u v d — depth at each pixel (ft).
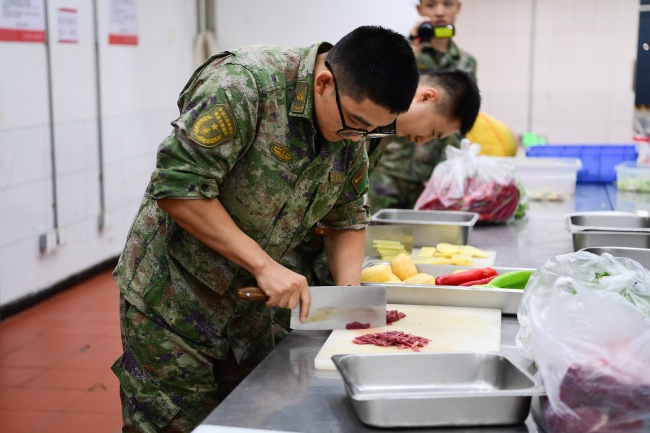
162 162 5.36
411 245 8.54
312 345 5.73
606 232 8.30
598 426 4.13
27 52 14.97
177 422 6.16
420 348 5.52
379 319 5.93
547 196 12.42
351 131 5.54
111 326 14.35
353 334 5.82
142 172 19.88
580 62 20.84
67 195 16.53
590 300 4.34
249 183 5.79
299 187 5.93
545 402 4.23
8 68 14.44
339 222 6.81
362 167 6.49
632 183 12.98
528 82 21.27
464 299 6.58
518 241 9.46
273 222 6.03
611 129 21.09
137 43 19.19
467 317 6.30
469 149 10.61
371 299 5.89
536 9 20.72
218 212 5.45
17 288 15.03
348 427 4.28
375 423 4.17
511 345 5.72
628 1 20.16
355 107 5.34
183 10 21.68
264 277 5.46
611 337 4.25
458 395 4.16
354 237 6.86
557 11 20.62
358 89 5.25
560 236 9.74
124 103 18.71
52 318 14.80
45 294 15.85
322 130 5.73
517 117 21.58
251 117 5.48
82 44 16.84
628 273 5.19
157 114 20.49
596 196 12.71
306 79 5.61
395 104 5.30
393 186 12.13
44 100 15.58
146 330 6.07
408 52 5.37
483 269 7.16
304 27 22.66
